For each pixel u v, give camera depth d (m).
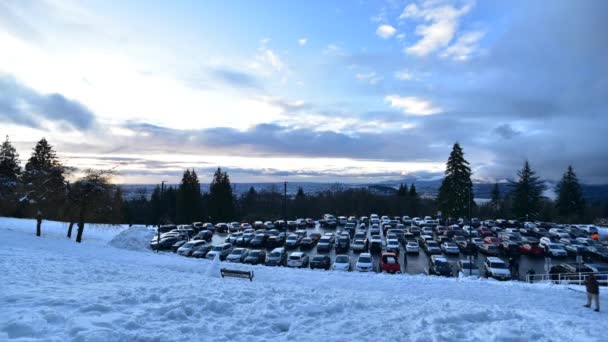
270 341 7.35
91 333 6.37
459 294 16.55
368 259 27.38
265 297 10.97
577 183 71.62
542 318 10.10
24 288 9.83
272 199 98.25
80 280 12.27
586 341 8.02
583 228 58.59
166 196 87.69
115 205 37.97
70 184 35.69
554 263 34.31
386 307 10.98
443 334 7.98
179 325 7.70
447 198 57.47
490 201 89.06
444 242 41.00
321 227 65.12
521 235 48.16
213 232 58.75
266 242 45.72
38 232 34.34
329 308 10.13
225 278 17.48
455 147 57.72
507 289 17.53
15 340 6.00
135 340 6.64
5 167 64.00
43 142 63.62
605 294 16.86
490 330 8.46
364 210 93.94
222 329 7.83
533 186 65.56
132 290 10.29
